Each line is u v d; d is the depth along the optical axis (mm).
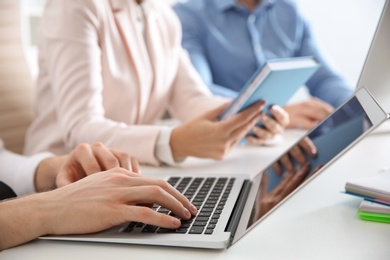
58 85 1389
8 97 1658
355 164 1170
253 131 1382
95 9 1434
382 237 741
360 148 1327
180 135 1234
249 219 781
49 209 761
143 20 1599
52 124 1507
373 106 750
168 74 1653
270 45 2393
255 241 735
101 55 1470
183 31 2355
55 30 1401
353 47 3361
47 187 1071
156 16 1631
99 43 1466
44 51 1470
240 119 1194
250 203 870
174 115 1724
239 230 752
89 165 943
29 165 1100
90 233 752
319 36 3414
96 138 1311
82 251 713
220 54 2359
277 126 1368
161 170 1223
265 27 2396
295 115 1656
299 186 761
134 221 764
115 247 721
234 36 2369
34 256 704
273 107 1328
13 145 1656
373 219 807
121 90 1503
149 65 1569
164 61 1633
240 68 2361
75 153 981
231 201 869
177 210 773
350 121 800
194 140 1218
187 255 689
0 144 1203
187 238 710
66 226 748
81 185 800
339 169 1132
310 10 3420
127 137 1275
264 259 673
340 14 3357
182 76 1719
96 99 1388
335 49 3408
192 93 1693
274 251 699
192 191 955
